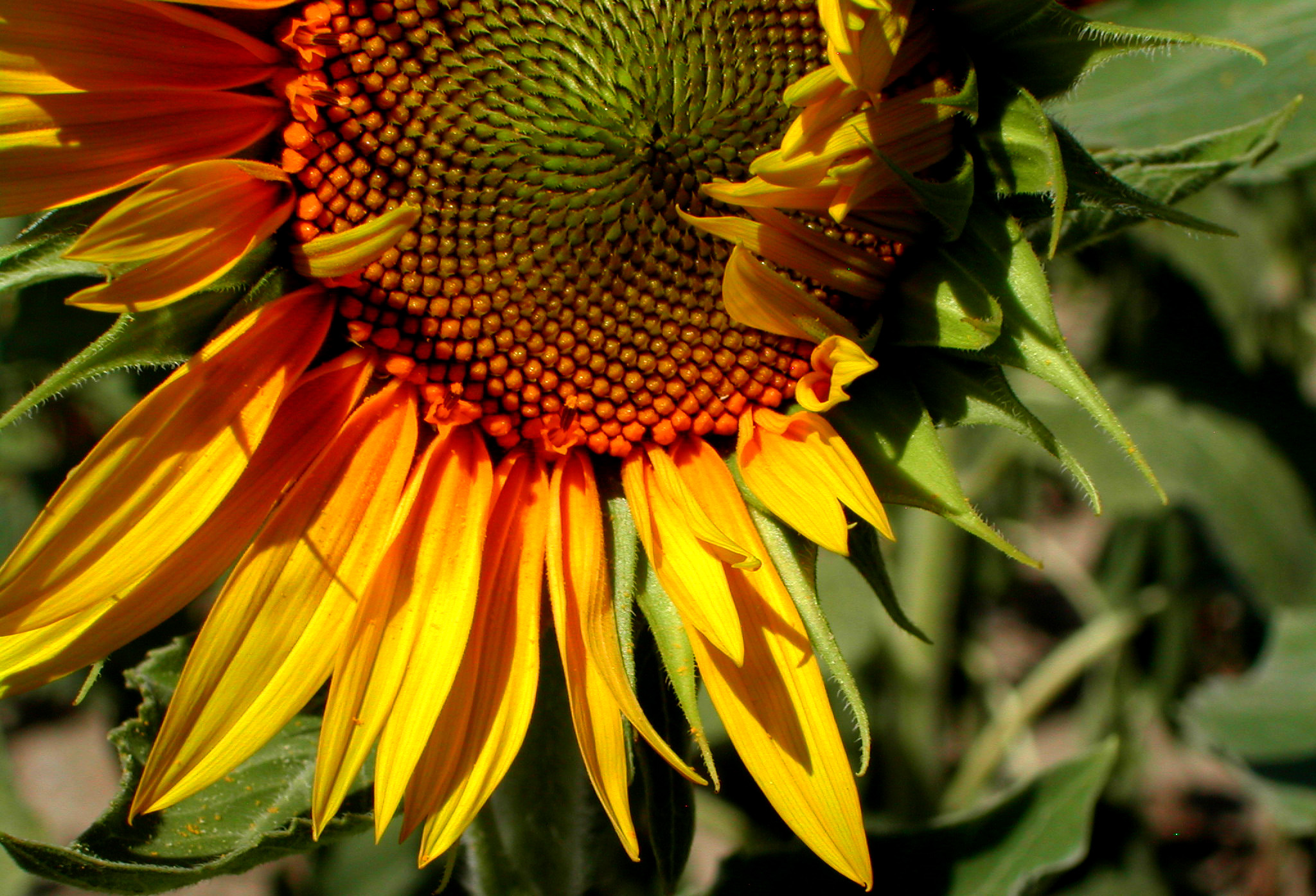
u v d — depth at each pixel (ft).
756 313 2.12
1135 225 2.28
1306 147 2.48
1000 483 3.61
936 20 2.10
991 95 2.11
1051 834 2.37
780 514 2.11
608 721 2.08
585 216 2.15
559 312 2.16
